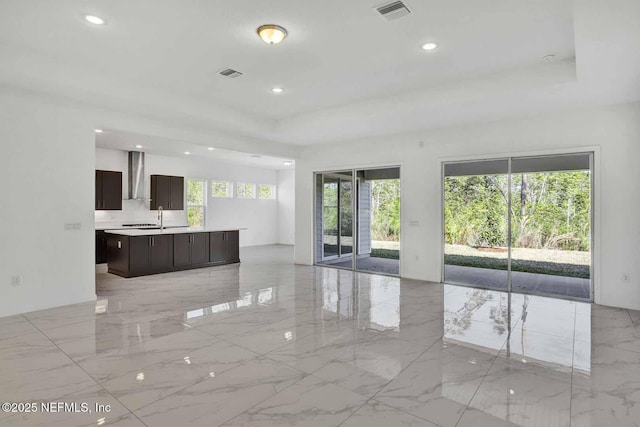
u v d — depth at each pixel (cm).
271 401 237
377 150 693
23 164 435
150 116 547
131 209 922
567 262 521
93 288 495
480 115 531
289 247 1198
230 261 834
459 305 474
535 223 543
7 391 249
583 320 411
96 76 437
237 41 363
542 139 523
